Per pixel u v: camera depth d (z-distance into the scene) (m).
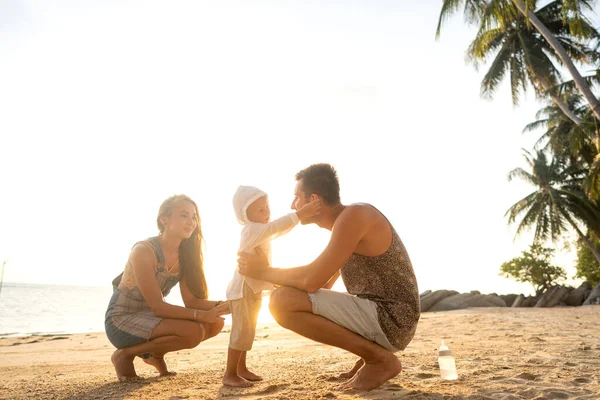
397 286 2.68
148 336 3.22
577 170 28.69
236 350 3.01
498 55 23.17
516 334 6.53
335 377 3.09
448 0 18.66
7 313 36.16
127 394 2.75
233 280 3.10
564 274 36.41
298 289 2.67
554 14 21.98
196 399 2.55
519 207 30.42
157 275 3.37
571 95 25.67
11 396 2.85
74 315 34.19
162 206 3.43
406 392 2.53
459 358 3.98
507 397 2.40
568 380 2.84
